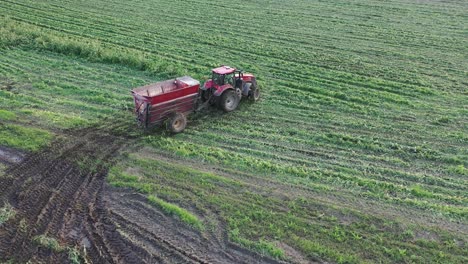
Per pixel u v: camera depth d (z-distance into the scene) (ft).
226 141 54.49
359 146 54.19
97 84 69.21
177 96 55.01
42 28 93.86
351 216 42.09
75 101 63.26
